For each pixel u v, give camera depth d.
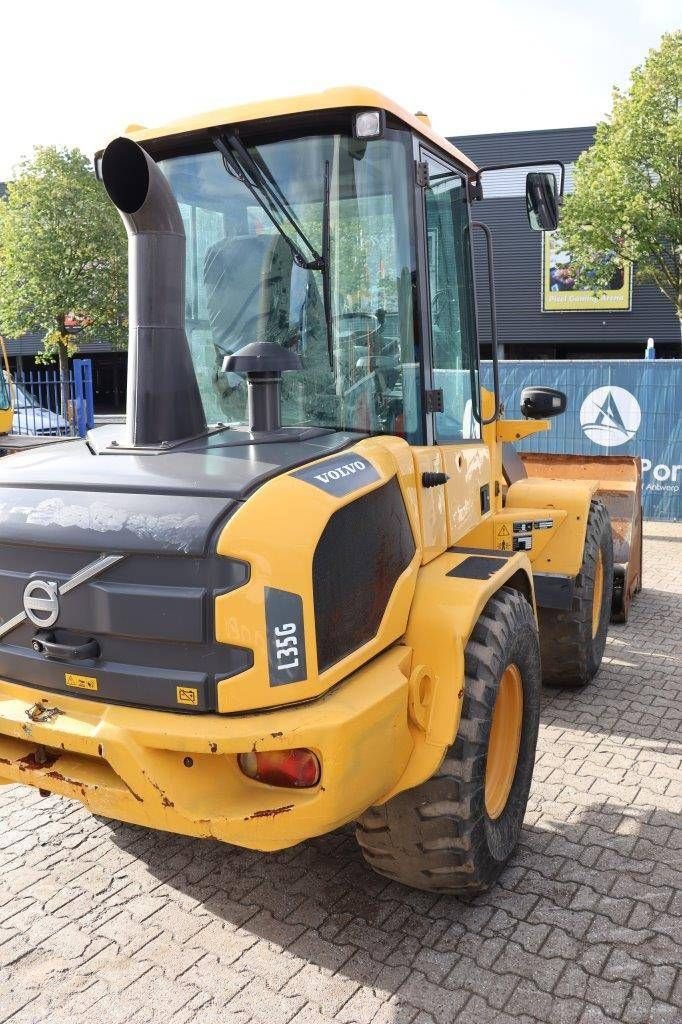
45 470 2.64
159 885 3.20
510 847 3.18
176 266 2.75
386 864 2.94
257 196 3.00
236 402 3.15
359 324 2.97
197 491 2.33
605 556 5.21
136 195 2.69
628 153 16.16
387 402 3.01
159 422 2.78
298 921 2.98
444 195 3.35
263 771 2.37
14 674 2.60
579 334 27.03
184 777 2.36
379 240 2.94
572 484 4.93
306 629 2.29
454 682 2.70
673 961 2.76
